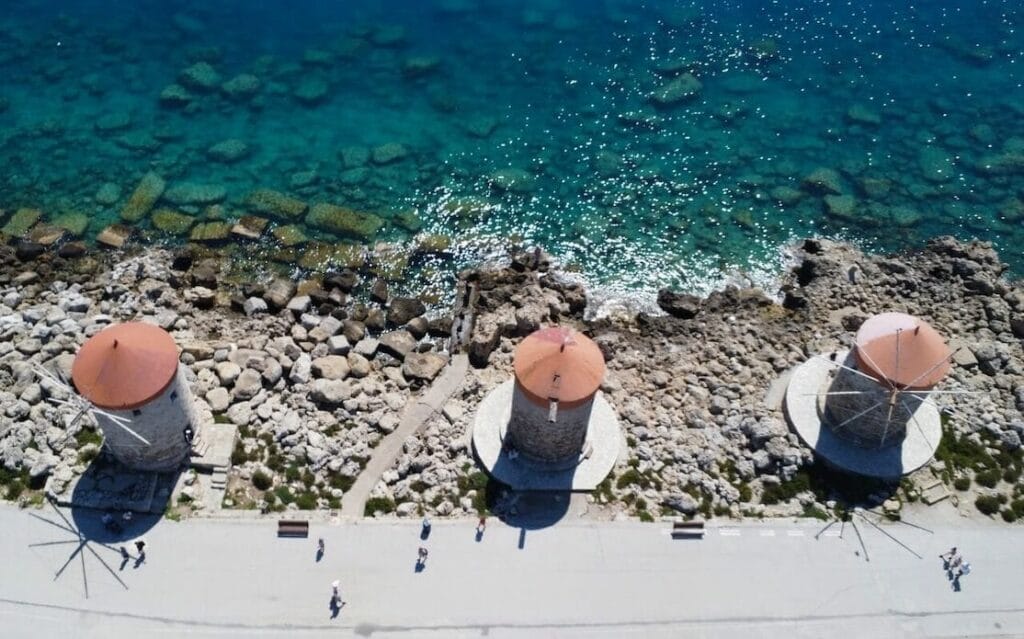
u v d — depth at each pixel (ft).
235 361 127.95
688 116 191.42
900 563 109.60
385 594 103.19
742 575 107.45
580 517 112.16
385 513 111.86
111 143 177.99
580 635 100.83
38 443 114.73
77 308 137.80
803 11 225.97
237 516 109.70
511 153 180.14
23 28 211.20
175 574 103.50
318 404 123.65
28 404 118.73
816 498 116.16
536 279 151.23
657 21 220.23
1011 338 140.36
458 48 208.74
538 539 109.50
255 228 159.33
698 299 149.79
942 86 203.21
